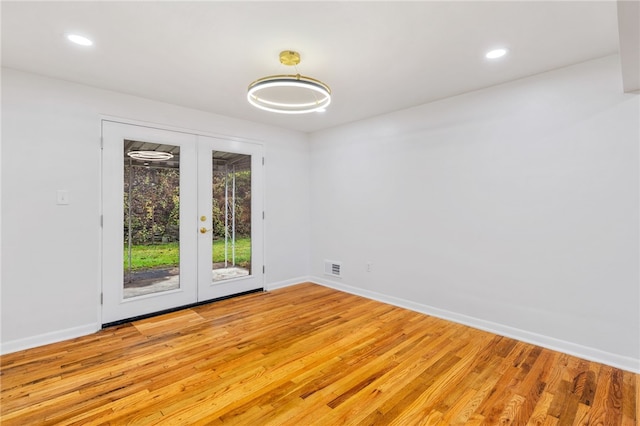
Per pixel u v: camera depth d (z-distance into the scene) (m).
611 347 2.45
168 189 3.59
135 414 1.86
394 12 1.87
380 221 4.05
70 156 2.93
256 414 1.86
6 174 2.63
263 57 2.44
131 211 3.34
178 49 2.31
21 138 2.69
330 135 4.67
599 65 2.47
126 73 2.74
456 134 3.31
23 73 2.69
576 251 2.61
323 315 3.51
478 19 1.95
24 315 2.70
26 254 2.71
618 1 1.19
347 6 1.81
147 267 3.45
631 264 2.37
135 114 3.32
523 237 2.88
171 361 2.47
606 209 2.47
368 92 3.21
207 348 2.70
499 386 2.15
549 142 2.72
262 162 4.45
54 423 1.78
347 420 1.81
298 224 4.91
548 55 2.43
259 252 4.45
